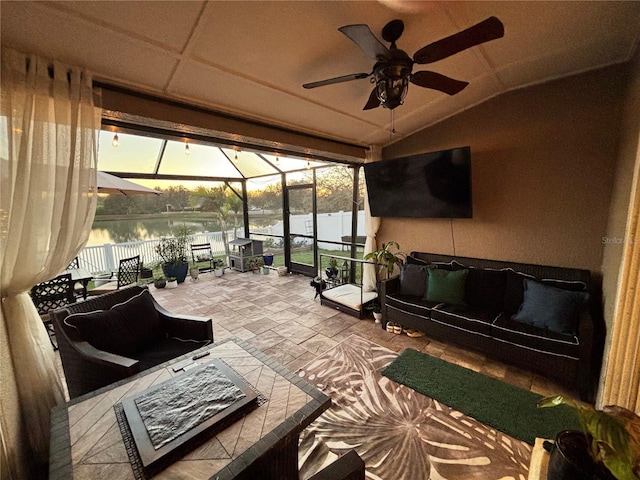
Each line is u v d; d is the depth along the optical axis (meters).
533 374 2.45
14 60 1.45
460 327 2.72
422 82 1.88
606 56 2.26
